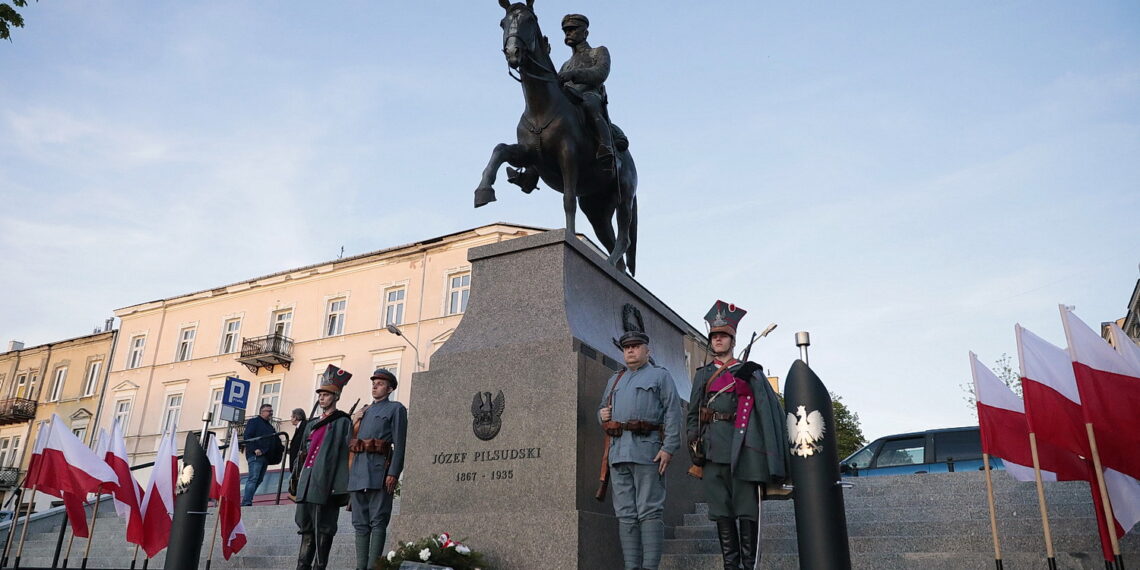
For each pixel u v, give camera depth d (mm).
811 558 4109
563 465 5348
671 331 8609
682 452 7422
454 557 5098
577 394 5520
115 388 38094
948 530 5777
